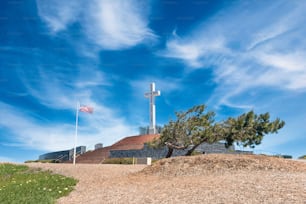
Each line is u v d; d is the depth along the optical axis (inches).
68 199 429.4
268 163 650.2
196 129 1234.0
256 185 414.3
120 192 452.1
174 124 1251.8
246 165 635.5
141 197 401.1
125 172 740.7
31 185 549.6
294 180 442.0
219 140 1222.3
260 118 1181.7
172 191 425.1
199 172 619.8
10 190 495.2
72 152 2086.6
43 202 397.1
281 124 1173.1
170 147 1277.1
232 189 400.8
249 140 1182.3
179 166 663.1
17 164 959.6
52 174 757.9
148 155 1673.2
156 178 603.2
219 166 635.5
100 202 392.2
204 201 351.3
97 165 919.0
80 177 681.0
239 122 1178.0
